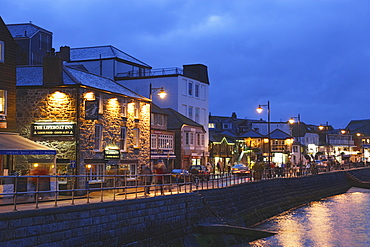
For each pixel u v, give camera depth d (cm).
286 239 3125
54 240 1770
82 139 3341
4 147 2486
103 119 3600
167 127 5738
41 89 3366
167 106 6334
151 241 2358
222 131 9631
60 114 3344
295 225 3716
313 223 3816
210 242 2723
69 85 3331
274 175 5150
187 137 5884
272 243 2984
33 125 3350
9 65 2928
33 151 2584
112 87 3928
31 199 1953
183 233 2661
